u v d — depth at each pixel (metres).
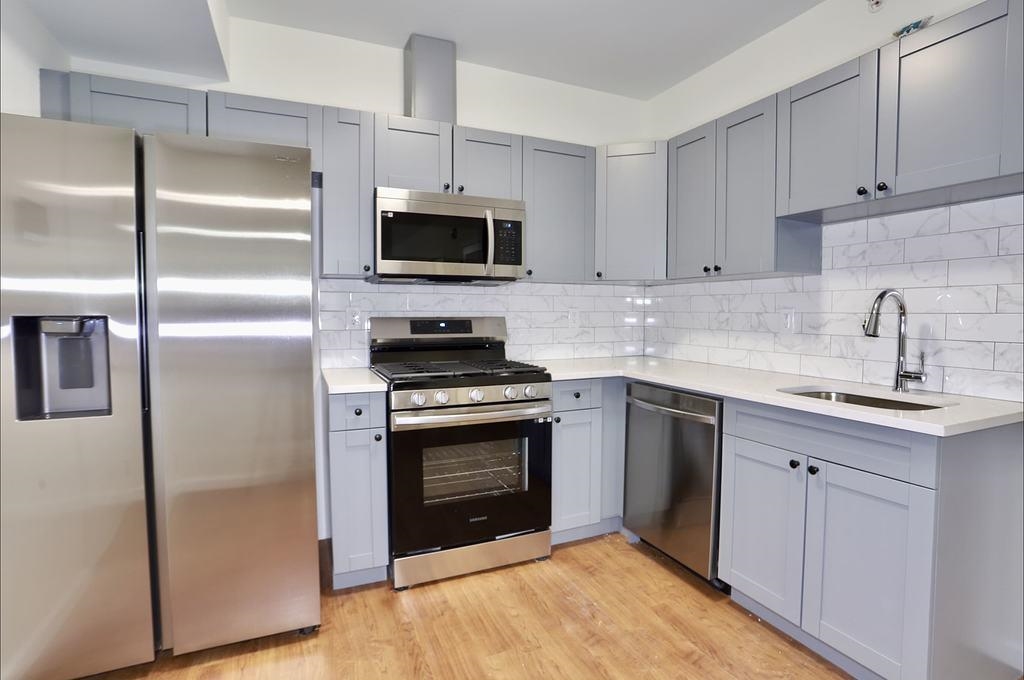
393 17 2.43
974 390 1.82
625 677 1.70
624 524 2.69
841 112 1.91
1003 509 1.61
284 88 2.51
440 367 2.46
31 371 1.58
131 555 1.66
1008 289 1.73
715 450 2.12
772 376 2.39
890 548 1.52
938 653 1.45
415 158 2.47
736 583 2.04
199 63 2.27
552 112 3.10
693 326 3.05
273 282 1.79
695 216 2.61
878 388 2.05
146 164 1.64
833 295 2.29
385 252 2.34
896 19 2.06
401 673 1.72
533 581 2.29
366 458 2.16
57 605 1.58
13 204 1.48
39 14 1.88
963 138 1.56
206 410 1.73
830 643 1.69
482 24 2.50
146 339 1.67
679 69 2.97
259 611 1.84
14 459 1.52
